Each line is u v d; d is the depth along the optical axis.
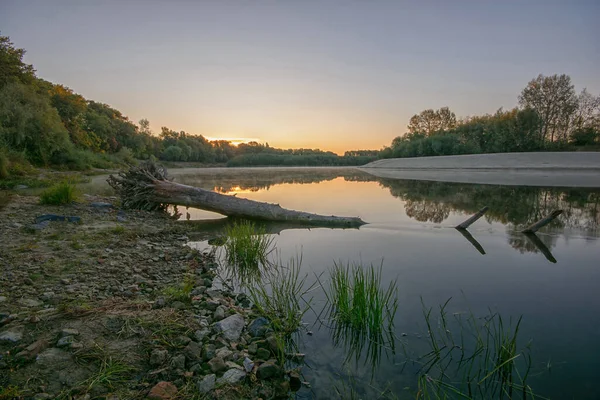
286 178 21.77
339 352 2.31
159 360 1.98
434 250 4.54
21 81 24.05
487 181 15.14
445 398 1.81
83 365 1.89
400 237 5.34
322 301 3.10
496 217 6.74
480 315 2.70
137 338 2.20
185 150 64.94
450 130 41.69
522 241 4.93
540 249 4.50
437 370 2.08
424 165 29.34
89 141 34.84
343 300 2.80
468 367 2.10
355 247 4.81
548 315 2.67
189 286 3.18
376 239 5.25
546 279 3.43
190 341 2.21
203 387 1.82
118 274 3.48
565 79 31.39
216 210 7.44
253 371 2.03
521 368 2.05
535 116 30.64
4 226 5.19
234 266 4.14
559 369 2.03
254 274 3.86
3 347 1.98
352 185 15.15
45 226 5.41
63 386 1.72
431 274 3.63
